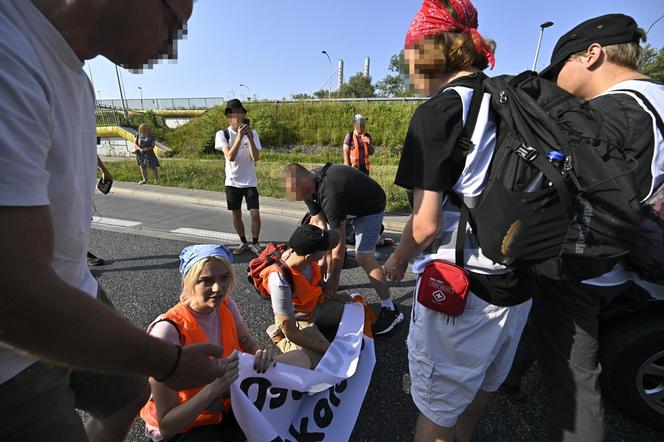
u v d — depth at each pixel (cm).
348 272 420
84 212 95
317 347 241
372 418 210
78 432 104
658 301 181
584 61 156
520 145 114
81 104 85
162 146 1919
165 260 454
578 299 144
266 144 1977
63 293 63
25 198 58
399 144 1797
